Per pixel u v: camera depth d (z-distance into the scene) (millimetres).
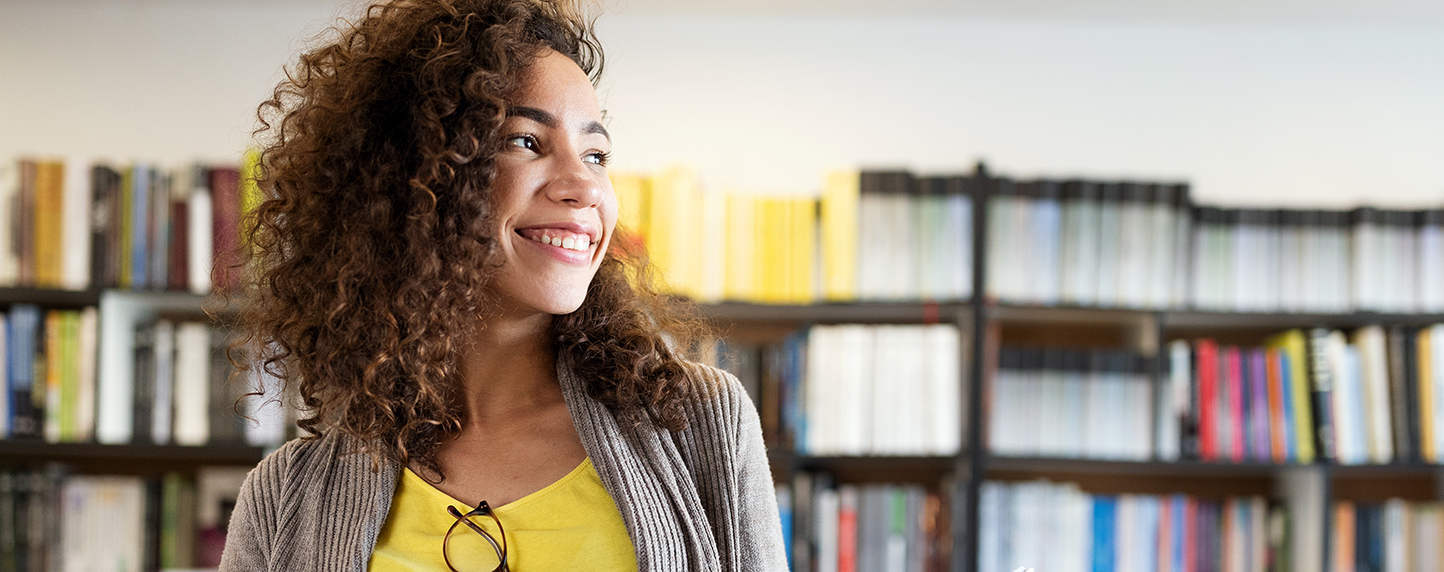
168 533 2289
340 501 888
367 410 873
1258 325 2510
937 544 2312
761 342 2572
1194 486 2607
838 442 2311
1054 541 2322
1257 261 2350
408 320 839
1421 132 2623
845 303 2283
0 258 2236
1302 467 2291
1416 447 2293
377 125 883
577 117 869
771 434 2297
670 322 1093
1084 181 2338
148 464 2510
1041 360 2334
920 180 2330
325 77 945
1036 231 2330
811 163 2633
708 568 857
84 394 2230
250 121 2588
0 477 2256
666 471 871
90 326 2234
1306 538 2320
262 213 963
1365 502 2520
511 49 859
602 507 857
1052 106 2645
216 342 2283
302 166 924
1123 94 2643
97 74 2582
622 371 887
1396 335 2314
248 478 973
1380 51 2641
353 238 869
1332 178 2617
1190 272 2350
